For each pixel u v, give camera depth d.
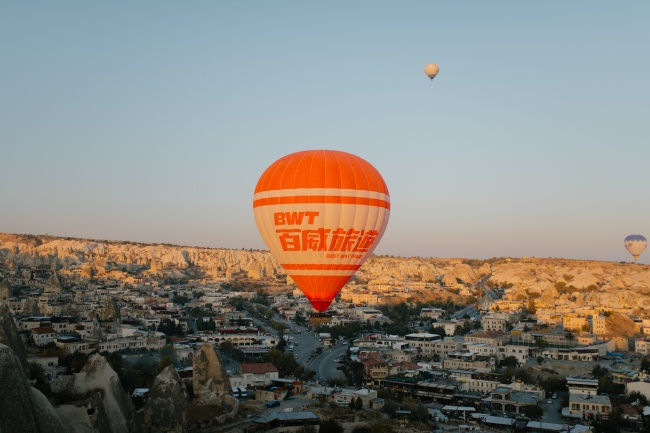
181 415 176.62
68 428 135.62
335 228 126.75
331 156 129.62
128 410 161.62
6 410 111.00
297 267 131.62
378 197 130.62
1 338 178.75
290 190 127.50
